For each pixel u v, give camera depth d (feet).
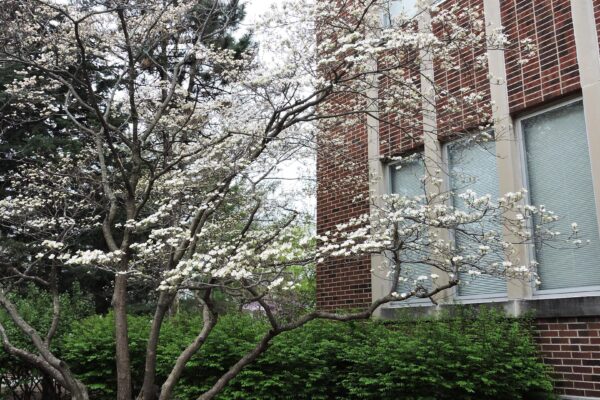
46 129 40.22
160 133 25.49
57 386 27.71
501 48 17.97
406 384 16.97
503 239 19.79
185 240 16.47
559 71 19.39
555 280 18.79
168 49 27.89
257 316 29.01
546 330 18.11
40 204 24.59
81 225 27.63
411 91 19.01
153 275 19.17
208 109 23.16
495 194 21.30
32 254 32.35
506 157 20.52
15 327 25.88
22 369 26.23
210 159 20.89
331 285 26.94
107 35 24.59
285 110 18.98
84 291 43.34
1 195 37.32
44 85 25.70
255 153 18.70
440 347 17.46
